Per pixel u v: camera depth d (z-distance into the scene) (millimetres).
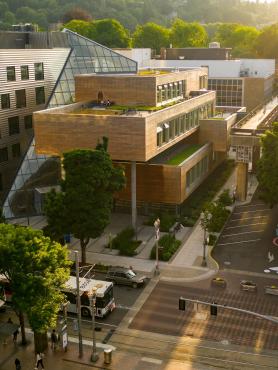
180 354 42625
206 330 46062
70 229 56312
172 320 47875
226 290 53250
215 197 85188
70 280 50156
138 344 44281
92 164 55406
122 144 67750
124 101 78438
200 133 92000
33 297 38281
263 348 43094
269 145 67062
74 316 49438
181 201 73812
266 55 190750
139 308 50219
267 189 67500
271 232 69438
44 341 43406
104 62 91125
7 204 76625
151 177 74375
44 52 84438
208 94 95500
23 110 81750
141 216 76875
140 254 62938
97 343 44531
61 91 82750
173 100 85375
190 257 61656
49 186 80500
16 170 77938
